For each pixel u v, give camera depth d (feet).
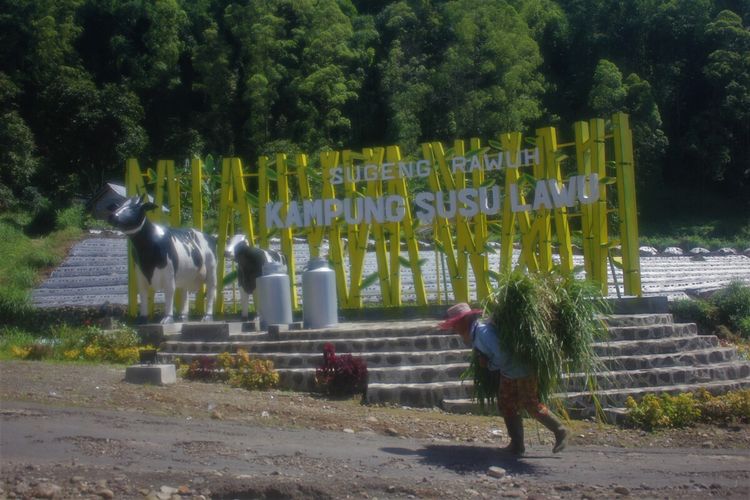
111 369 36.50
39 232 94.73
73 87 110.83
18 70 126.62
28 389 30.53
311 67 127.44
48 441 22.99
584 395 32.04
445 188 48.16
